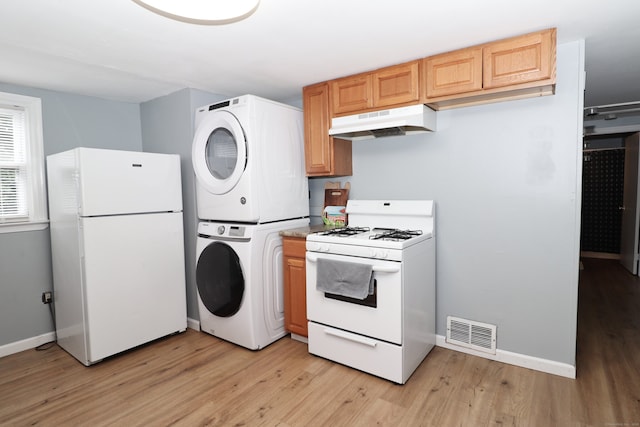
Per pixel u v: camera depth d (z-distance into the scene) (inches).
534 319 88.3
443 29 72.7
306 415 72.7
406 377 84.0
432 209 98.0
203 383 85.4
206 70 96.5
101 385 85.4
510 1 61.9
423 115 88.4
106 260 95.3
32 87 108.1
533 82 74.6
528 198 87.1
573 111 80.7
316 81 107.4
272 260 105.0
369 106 96.7
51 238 108.3
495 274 92.8
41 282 110.3
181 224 113.3
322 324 95.4
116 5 61.4
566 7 64.0
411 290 85.0
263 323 102.7
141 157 102.4
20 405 77.8
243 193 98.7
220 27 70.6
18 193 106.1
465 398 77.2
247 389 82.5
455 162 96.8
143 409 75.8
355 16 66.7
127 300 99.7
